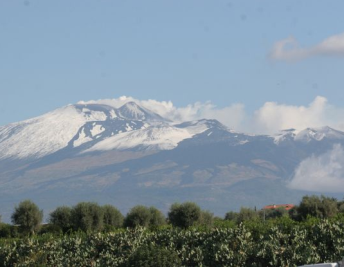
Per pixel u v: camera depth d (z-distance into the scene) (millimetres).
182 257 83562
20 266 88188
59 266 87625
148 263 81000
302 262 76438
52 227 150000
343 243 80000
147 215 152625
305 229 86250
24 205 151500
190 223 142125
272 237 83625
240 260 79438
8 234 149125
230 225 120562
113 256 88000
